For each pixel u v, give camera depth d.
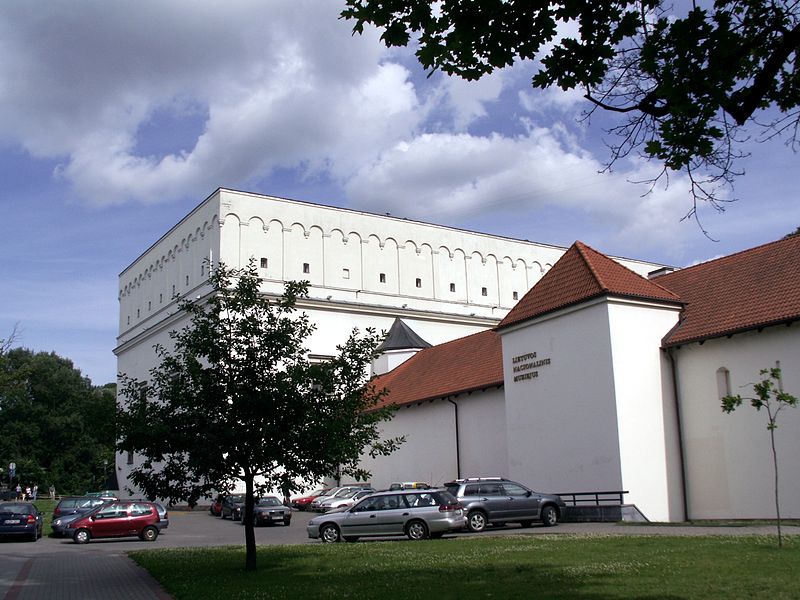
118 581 16.75
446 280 64.81
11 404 86.88
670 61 8.27
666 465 27.12
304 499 46.44
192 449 16.22
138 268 70.31
